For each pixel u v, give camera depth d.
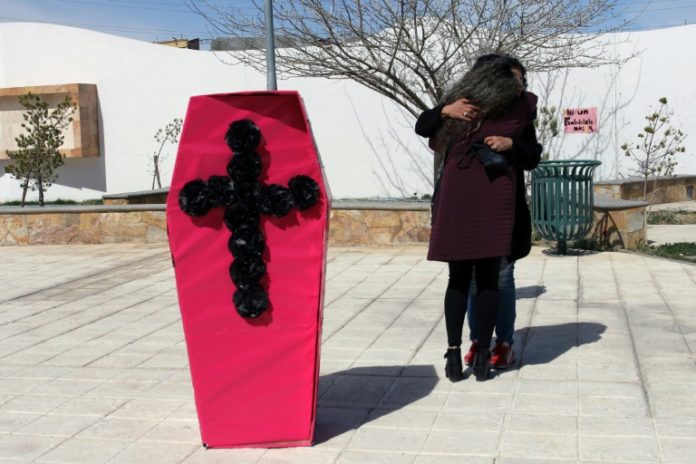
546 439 3.89
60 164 20.47
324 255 3.87
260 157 3.81
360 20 12.32
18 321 7.14
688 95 18.25
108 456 3.96
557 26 12.50
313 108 20.53
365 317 6.70
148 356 5.82
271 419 3.95
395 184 20.20
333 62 12.88
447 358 4.82
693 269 8.25
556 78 18.86
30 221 11.98
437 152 4.77
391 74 12.38
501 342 5.01
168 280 8.86
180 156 3.81
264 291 3.88
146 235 11.77
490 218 4.45
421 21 12.07
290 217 3.85
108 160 23.59
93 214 11.84
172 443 4.10
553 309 6.65
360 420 4.29
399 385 4.84
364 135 20.30
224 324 3.90
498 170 4.45
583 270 8.39
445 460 3.71
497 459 3.69
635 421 4.06
